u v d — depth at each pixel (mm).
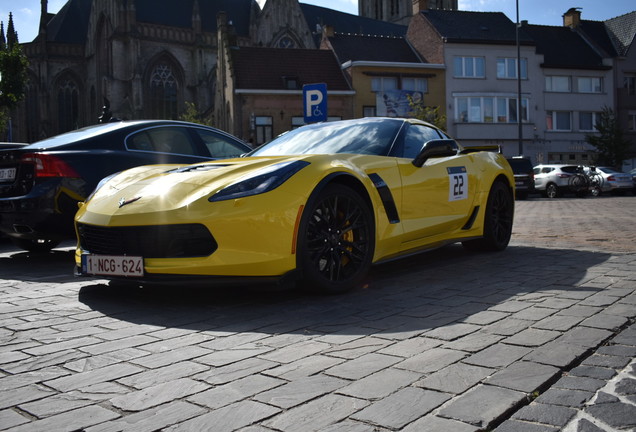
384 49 37656
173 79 51688
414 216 4246
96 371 2221
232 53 34688
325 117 9992
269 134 33531
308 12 58906
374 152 4195
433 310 3104
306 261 3391
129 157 5605
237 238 3168
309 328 2805
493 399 1824
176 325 2930
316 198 3438
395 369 2135
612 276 3969
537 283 3793
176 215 3197
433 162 4590
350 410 1769
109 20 50125
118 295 3744
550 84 38469
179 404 1857
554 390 1921
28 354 2477
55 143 5480
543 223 9742
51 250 6645
